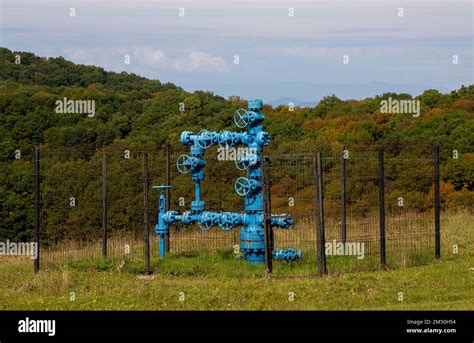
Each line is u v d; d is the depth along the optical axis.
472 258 17.80
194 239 20.77
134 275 16.17
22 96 39.91
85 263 17.58
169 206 19.16
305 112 43.22
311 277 15.12
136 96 44.31
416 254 17.94
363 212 25.00
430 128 40.59
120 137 37.81
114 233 25.05
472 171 34.41
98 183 27.34
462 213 26.64
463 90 47.88
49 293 14.49
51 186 27.11
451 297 13.84
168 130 37.97
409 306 13.15
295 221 22.44
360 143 36.41
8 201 30.61
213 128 37.50
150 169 29.42
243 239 16.86
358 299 13.59
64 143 36.03
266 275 15.29
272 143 36.44
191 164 17.39
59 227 26.30
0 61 56.16
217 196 27.22
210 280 15.27
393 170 26.91
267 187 15.68
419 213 26.17
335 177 25.16
